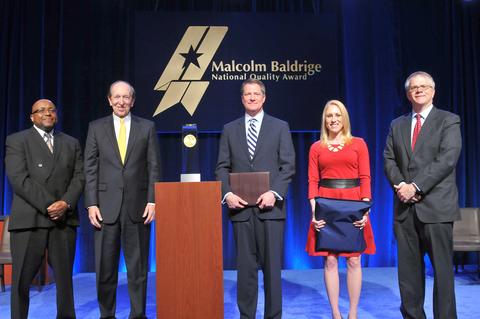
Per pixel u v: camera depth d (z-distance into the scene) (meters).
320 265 5.24
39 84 5.09
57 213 2.87
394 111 5.36
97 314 3.48
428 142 2.75
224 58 5.17
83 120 5.11
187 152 2.68
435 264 2.67
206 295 2.48
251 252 2.95
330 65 5.27
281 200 2.95
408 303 2.79
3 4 5.12
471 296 3.84
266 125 3.06
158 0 5.21
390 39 5.39
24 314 2.85
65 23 5.16
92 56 5.16
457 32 5.45
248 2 5.29
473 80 5.44
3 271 4.36
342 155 3.01
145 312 3.21
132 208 2.98
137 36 5.10
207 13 5.18
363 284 4.38
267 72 5.20
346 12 5.39
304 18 5.27
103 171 3.01
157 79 5.09
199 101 5.12
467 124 5.41
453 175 2.75
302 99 5.22
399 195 2.76
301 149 5.25
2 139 5.06
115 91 3.06
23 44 5.10
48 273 4.61
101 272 2.94
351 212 2.83
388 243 5.30
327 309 3.54
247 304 2.93
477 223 4.85
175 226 2.49
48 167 2.95
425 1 5.44
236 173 2.92
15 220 2.85
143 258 3.02
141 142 3.06
